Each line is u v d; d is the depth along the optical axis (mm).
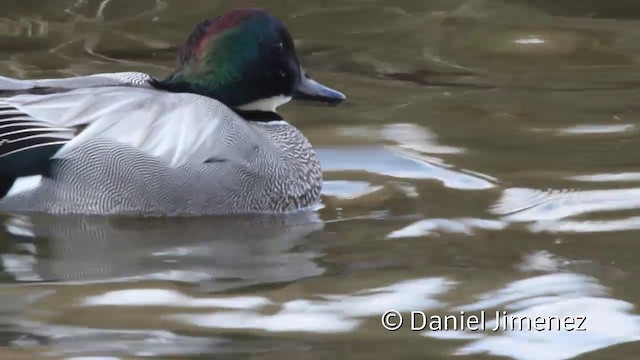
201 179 11633
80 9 18547
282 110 14805
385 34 18047
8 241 10914
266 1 19422
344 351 8750
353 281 10039
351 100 15195
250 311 9398
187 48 12766
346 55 17031
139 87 12117
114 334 8930
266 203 11938
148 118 11703
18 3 18609
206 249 10852
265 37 12617
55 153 11531
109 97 11812
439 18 18891
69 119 11625
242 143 11906
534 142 13648
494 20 18844
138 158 11508
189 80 12703
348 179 12734
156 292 9773
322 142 13672
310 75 16141
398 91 15562
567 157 13148
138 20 18203
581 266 10344
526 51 17344
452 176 12695
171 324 9133
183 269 10320
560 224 11344
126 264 10422
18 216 11531
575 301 9648
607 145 13500
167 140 11633
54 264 10391
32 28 17594
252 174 11859
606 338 9047
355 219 11688
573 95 15406
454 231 11250
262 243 11031
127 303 9531
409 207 11922
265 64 12617
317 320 9266
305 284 9984
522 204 11883
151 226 11422
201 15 18562
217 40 12617
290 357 8594
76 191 11523
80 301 9555
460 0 19859
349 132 14016
